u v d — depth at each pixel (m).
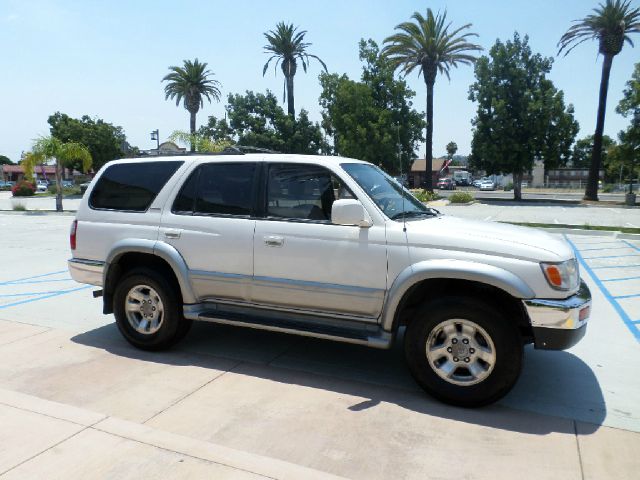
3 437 3.30
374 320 4.26
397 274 4.07
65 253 11.96
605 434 3.55
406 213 4.54
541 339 3.75
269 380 4.43
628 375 4.65
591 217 23.23
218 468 2.98
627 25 33.56
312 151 47.12
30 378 4.43
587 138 90.62
